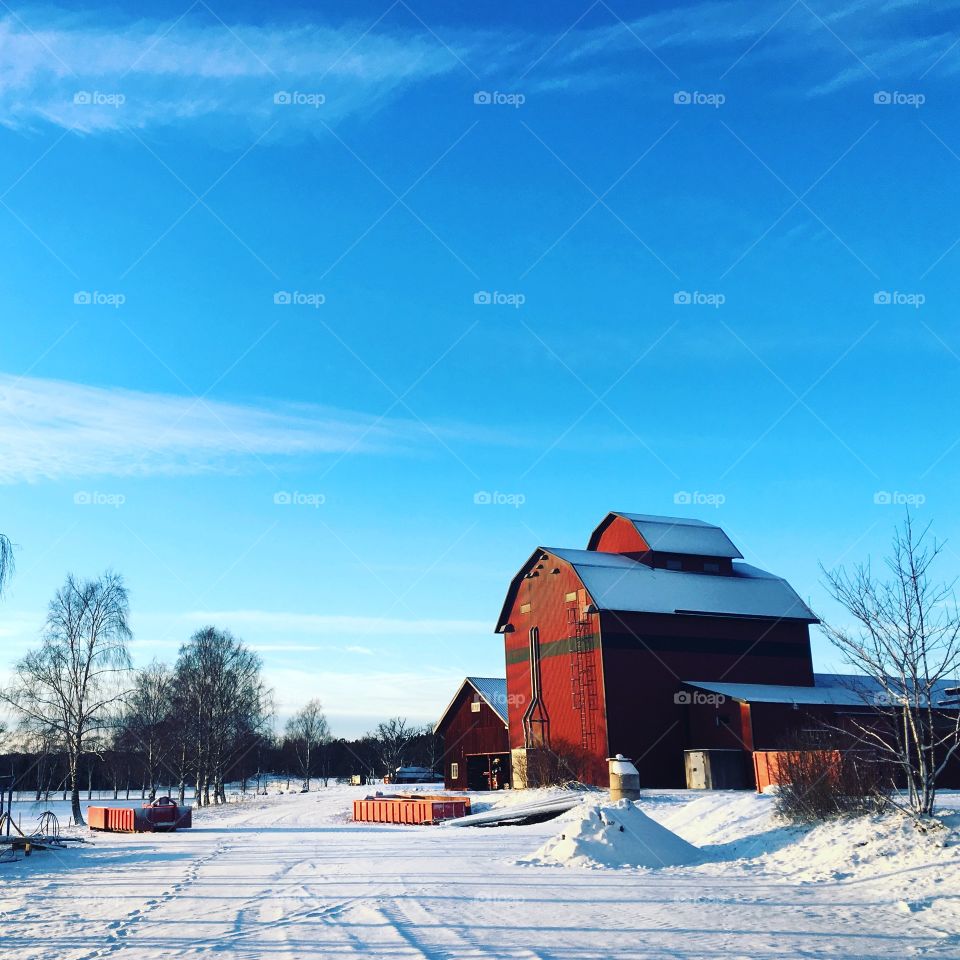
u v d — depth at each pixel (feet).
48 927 45.34
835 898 48.93
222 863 78.13
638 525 181.88
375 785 293.84
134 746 205.57
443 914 46.37
